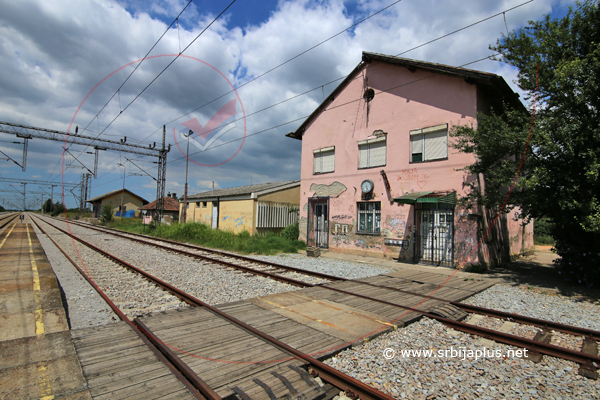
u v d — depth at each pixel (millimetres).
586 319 6043
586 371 3957
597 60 8273
